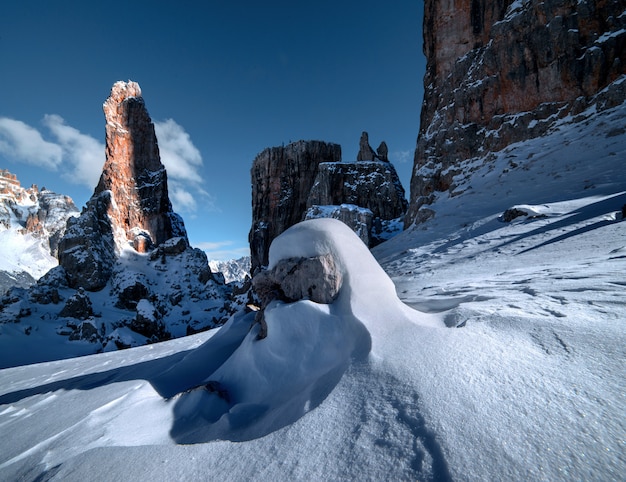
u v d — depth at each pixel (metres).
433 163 28.08
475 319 2.42
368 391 1.82
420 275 8.72
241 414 2.29
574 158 16.62
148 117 55.34
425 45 34.00
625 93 18.59
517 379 1.59
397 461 1.29
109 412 2.89
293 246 3.34
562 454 1.14
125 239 46.06
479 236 12.37
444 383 1.68
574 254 5.89
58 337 24.39
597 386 1.42
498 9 27.19
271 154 54.78
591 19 21.11
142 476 1.67
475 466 1.17
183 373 3.87
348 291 2.76
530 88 23.09
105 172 49.69
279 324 2.87
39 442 2.55
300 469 1.42
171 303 38.75
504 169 20.56
